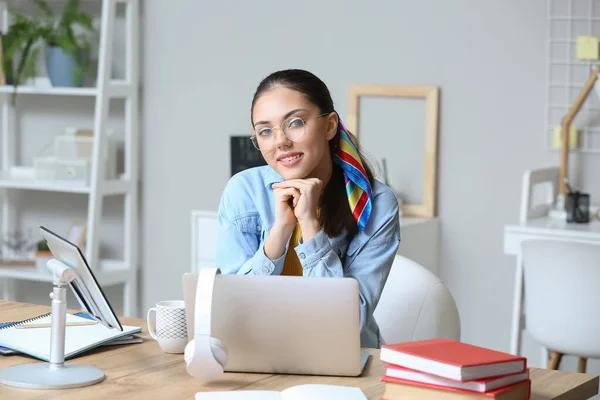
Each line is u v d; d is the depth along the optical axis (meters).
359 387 1.74
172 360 1.91
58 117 5.05
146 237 4.90
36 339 1.99
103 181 4.55
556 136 3.88
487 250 4.07
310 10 4.40
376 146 4.27
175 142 4.79
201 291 1.74
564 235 3.46
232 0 4.59
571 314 3.21
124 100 4.88
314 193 2.06
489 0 4.00
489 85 4.02
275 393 1.62
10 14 5.05
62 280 1.78
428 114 4.12
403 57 4.19
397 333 2.53
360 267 2.16
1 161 5.17
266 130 2.08
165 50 4.77
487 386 1.54
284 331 1.79
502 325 4.06
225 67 4.62
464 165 4.10
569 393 1.73
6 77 4.79
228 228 2.28
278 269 2.13
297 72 2.10
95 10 4.89
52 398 1.64
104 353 1.96
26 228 5.18
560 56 3.88
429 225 4.07
